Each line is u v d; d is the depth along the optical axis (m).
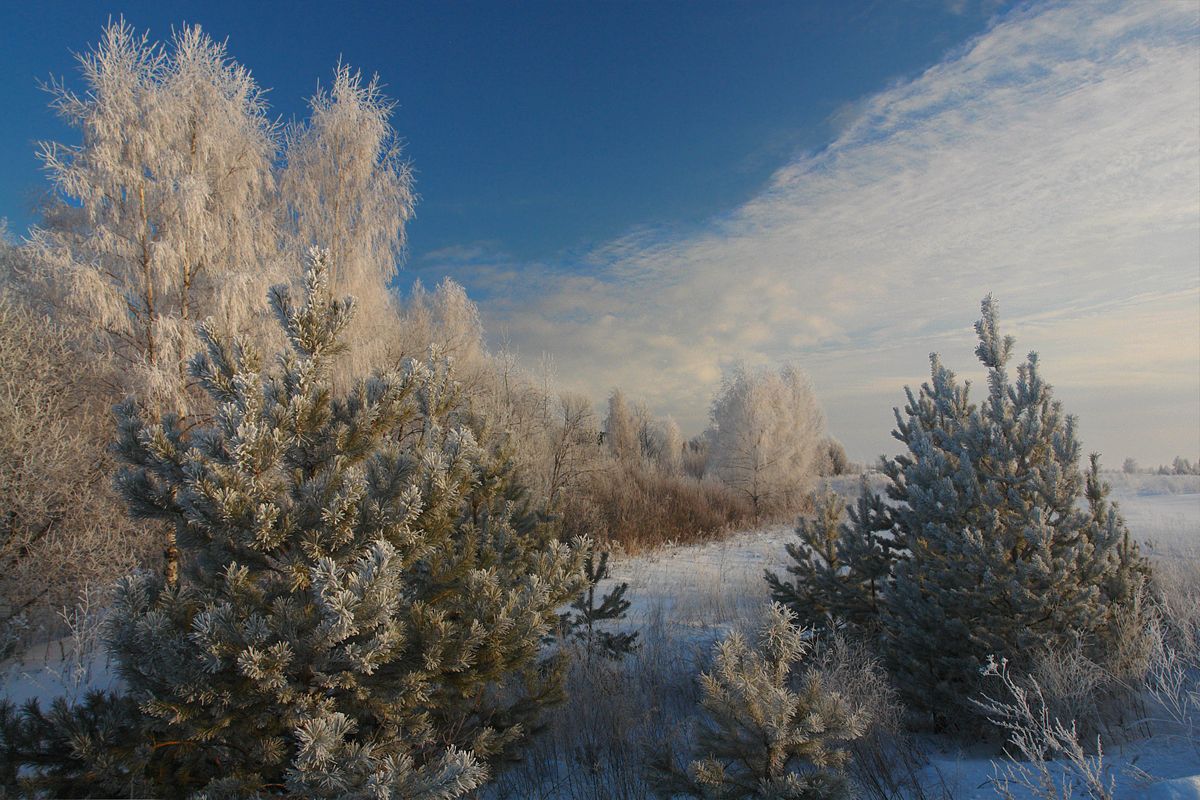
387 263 14.56
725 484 26.03
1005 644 4.41
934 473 5.18
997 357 5.54
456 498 3.64
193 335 9.27
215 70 10.32
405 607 3.16
